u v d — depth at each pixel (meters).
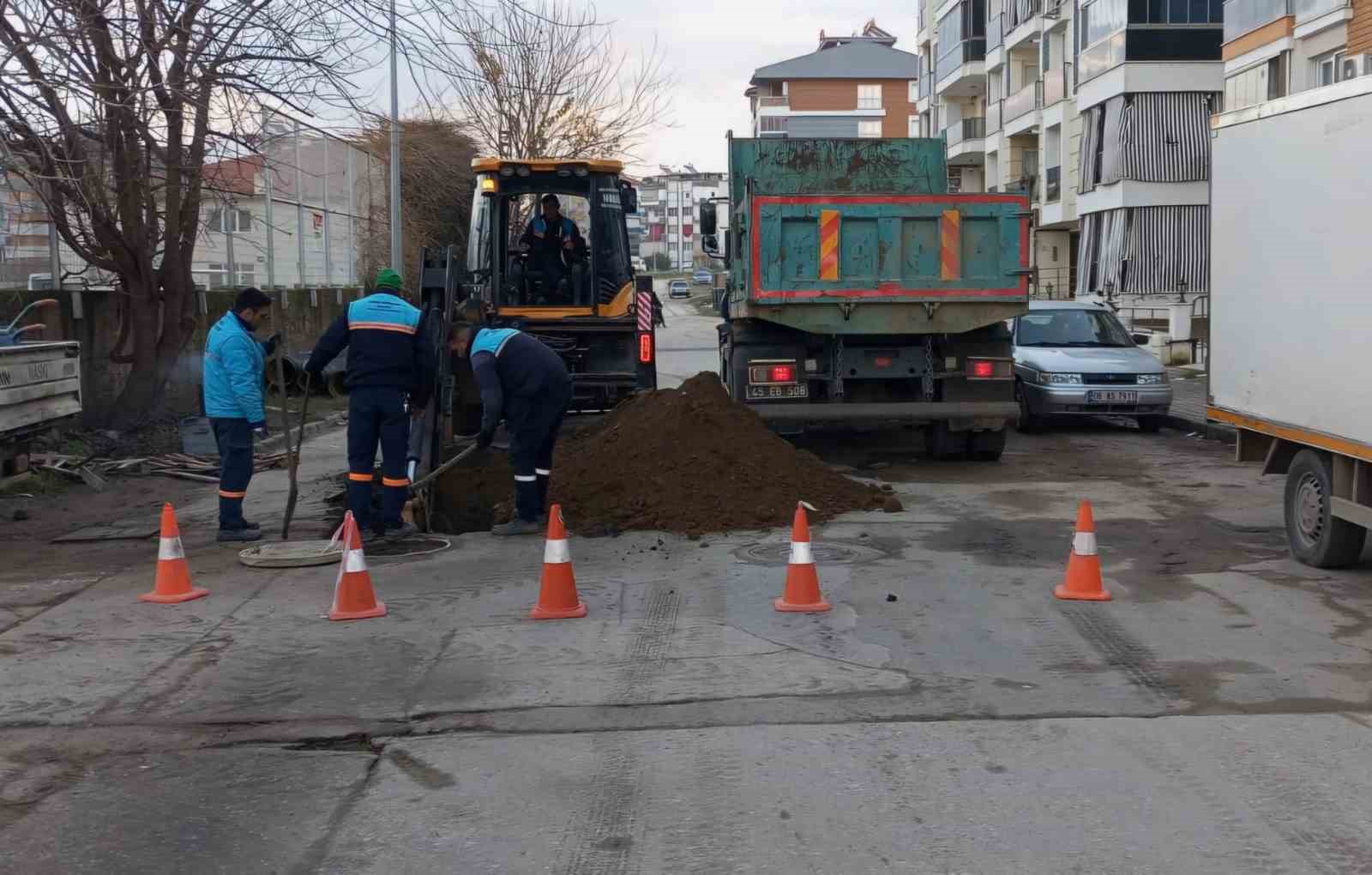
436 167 29.31
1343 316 7.25
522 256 13.48
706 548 8.66
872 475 12.26
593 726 5.26
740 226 12.49
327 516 10.42
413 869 4.02
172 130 13.48
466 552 8.64
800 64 94.88
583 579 7.77
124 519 10.54
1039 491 11.16
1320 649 6.18
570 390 9.18
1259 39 23.81
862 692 5.62
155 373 15.52
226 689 5.78
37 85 9.88
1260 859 3.98
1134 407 15.44
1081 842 4.11
